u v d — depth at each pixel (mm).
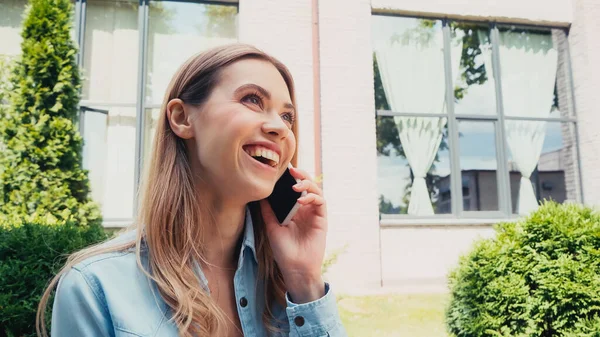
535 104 6910
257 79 1131
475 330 2852
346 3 6238
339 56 6117
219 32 6270
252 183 1084
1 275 2553
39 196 4938
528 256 2758
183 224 1110
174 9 6215
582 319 2547
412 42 6656
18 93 5152
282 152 1163
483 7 6703
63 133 5172
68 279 996
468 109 6672
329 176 5867
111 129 5867
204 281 1109
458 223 6188
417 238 6090
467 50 6797
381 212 6254
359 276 5703
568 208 2996
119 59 6000
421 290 5648
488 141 6680
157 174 1147
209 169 1101
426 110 6586
